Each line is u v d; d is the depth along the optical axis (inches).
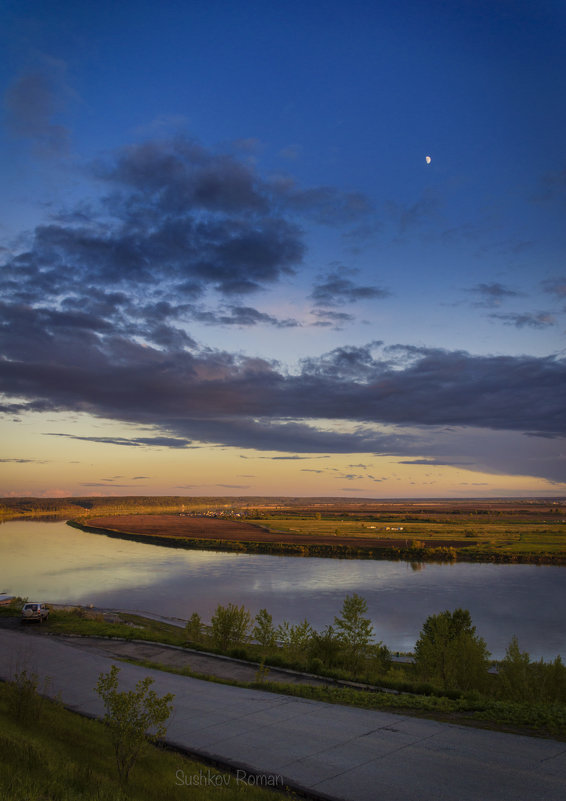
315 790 477.4
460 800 443.2
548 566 5182.1
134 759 485.1
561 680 956.6
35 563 4958.2
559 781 470.3
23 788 391.9
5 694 735.1
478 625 2628.0
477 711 686.5
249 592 3526.1
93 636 1424.7
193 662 1158.3
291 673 1043.3
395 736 603.2
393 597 3408.0
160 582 3939.5
